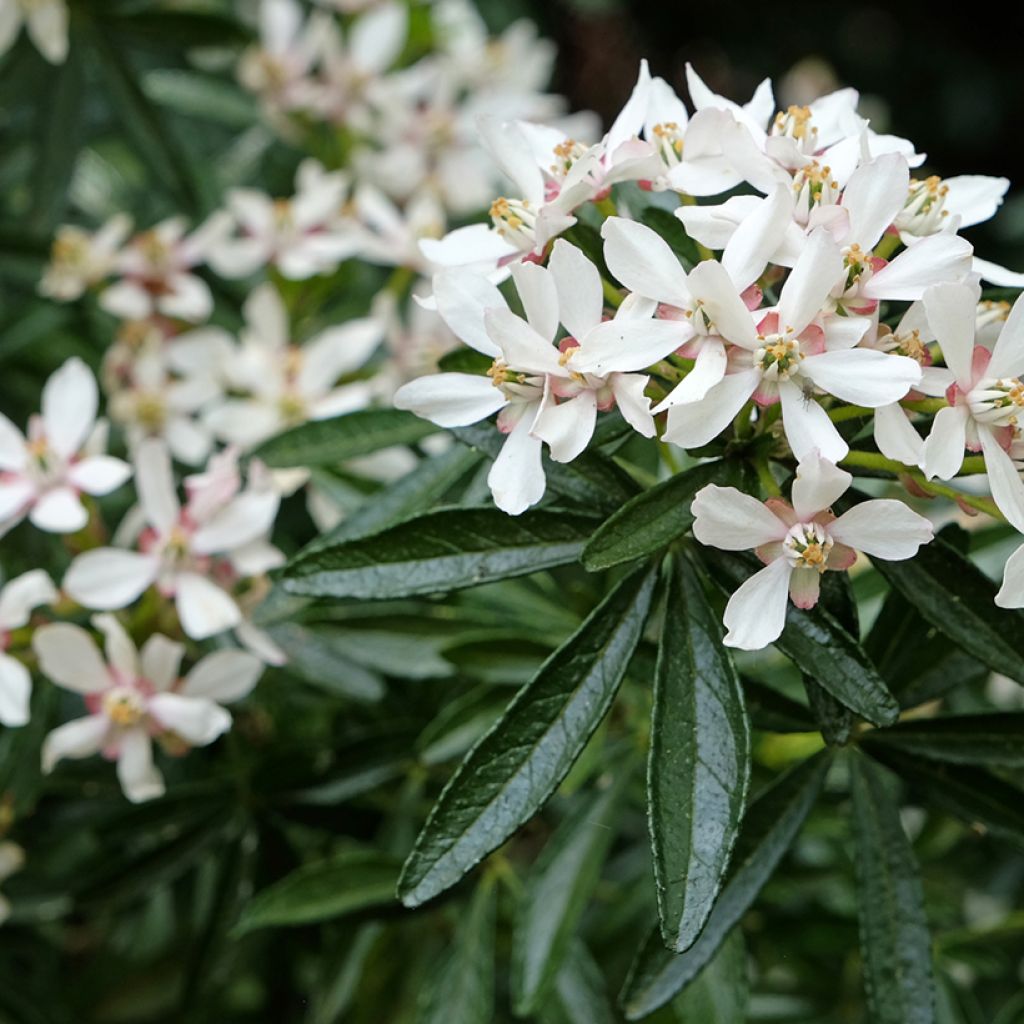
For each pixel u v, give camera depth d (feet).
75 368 1.59
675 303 1.28
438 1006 1.55
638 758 1.55
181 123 2.34
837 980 1.71
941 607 1.32
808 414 1.26
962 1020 1.61
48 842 1.73
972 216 1.37
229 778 1.63
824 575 1.33
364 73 2.16
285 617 1.60
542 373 1.30
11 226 1.93
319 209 1.89
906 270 1.28
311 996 1.77
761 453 1.30
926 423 1.35
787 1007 1.74
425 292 1.85
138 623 1.56
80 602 1.54
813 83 4.41
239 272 1.89
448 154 2.17
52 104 1.86
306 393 1.78
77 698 1.75
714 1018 1.48
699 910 1.25
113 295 1.88
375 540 1.35
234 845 1.64
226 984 1.82
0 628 1.54
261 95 2.20
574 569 1.64
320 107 2.18
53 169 1.87
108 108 2.08
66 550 1.74
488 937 1.56
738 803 1.27
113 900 1.63
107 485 1.57
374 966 1.67
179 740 1.54
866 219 1.29
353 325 1.80
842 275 1.26
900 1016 1.37
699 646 1.31
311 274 1.91
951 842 1.75
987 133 4.49
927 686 1.41
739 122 1.34
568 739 1.30
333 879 1.56
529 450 1.30
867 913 1.39
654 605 1.32
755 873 1.38
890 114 4.51
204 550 1.55
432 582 1.34
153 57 2.20
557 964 1.49
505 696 1.54
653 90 1.41
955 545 1.37
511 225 1.36
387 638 1.60
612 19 3.84
